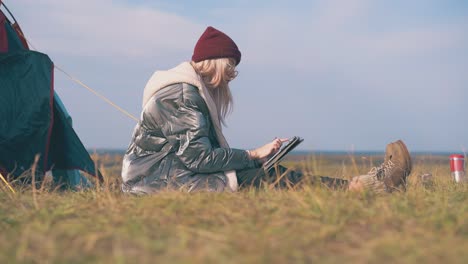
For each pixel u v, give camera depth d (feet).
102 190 13.08
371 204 9.71
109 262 6.12
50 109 16.15
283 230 7.64
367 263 6.06
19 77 16.01
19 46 17.57
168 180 12.71
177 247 6.68
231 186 12.44
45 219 8.64
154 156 13.05
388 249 6.50
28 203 10.77
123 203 10.27
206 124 12.71
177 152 12.60
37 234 7.42
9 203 10.74
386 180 12.11
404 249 6.50
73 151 16.97
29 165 15.65
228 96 13.92
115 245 6.89
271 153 13.12
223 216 8.70
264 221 8.32
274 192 11.28
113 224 8.36
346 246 6.88
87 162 16.94
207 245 6.68
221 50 13.37
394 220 8.25
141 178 12.96
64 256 6.43
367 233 7.55
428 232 7.34
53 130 16.96
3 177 14.57
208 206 9.52
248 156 12.89
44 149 15.93
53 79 16.46
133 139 13.55
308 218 8.54
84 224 8.28
